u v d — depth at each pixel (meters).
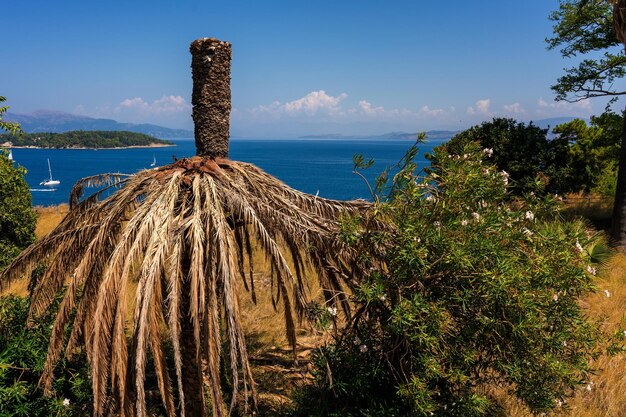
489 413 5.38
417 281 4.50
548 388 4.63
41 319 5.73
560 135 22.66
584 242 4.81
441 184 4.87
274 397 6.30
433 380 4.79
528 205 5.09
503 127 19.94
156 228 4.30
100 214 5.07
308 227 4.95
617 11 9.37
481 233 4.45
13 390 4.82
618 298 9.45
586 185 21.58
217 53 5.18
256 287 10.75
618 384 6.41
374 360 4.93
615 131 19.09
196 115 5.32
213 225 4.36
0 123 9.84
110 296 4.14
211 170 5.05
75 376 5.45
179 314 4.43
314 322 4.85
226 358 6.84
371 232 4.73
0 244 9.20
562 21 16.98
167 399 4.31
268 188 5.27
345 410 5.04
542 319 4.43
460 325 4.61
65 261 4.98
